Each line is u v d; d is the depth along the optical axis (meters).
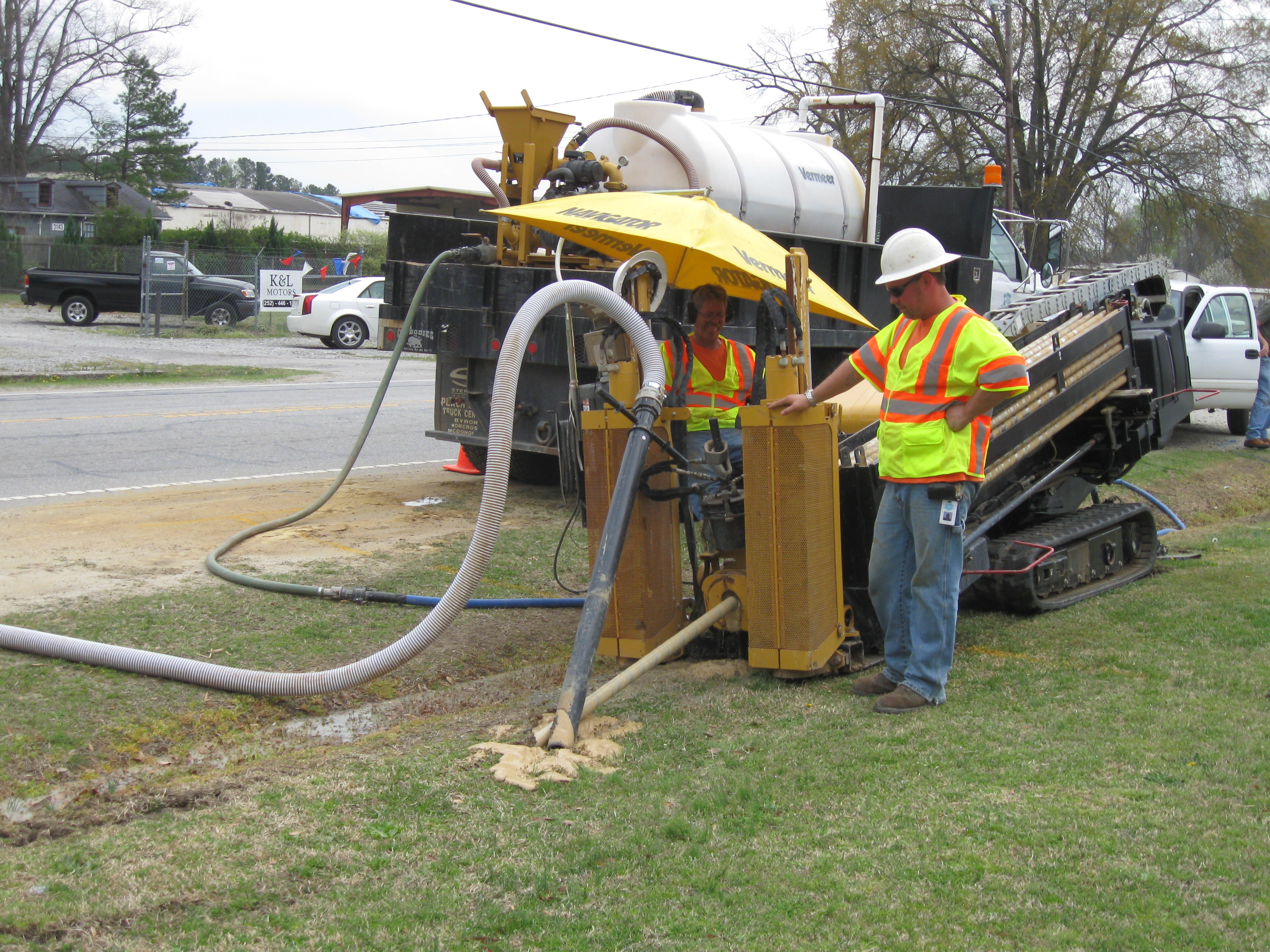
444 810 3.64
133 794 3.90
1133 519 7.42
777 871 3.27
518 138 8.47
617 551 4.50
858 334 9.59
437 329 8.97
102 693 4.55
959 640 5.86
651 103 9.11
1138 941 2.89
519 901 3.07
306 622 5.62
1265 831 3.52
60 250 41.44
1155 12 34.62
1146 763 4.09
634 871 3.26
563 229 5.37
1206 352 14.29
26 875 3.17
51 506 8.29
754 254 4.97
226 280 30.12
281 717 4.69
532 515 8.53
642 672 4.74
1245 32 34.72
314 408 15.16
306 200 97.56
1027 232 18.84
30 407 14.13
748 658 5.14
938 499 4.62
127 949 2.79
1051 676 5.18
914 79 36.00
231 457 10.99
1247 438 14.23
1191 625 6.05
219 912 2.98
